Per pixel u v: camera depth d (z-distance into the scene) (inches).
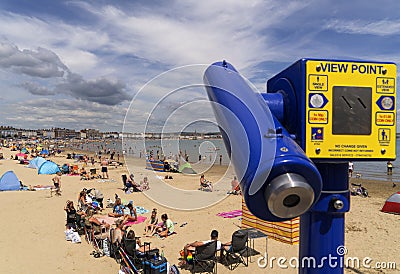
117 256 306.0
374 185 872.3
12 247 336.5
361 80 80.2
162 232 373.4
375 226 405.4
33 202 575.2
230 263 291.9
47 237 369.4
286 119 86.0
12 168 1279.5
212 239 297.3
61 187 767.7
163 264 257.4
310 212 92.5
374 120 80.3
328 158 79.5
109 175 995.3
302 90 79.2
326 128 79.2
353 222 425.7
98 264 293.0
